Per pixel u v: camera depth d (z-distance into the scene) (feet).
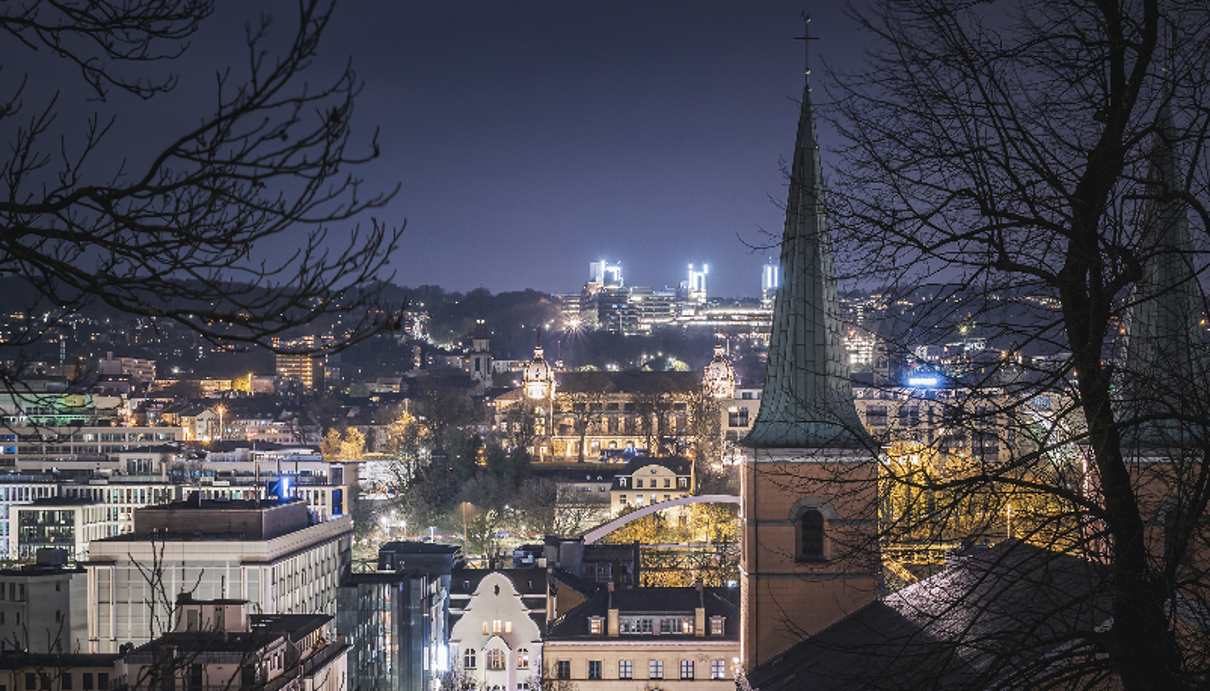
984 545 171.53
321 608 488.44
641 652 384.27
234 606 310.45
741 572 219.61
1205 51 74.18
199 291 51.75
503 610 456.04
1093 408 75.72
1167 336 81.61
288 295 51.34
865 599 207.21
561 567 563.48
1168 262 89.76
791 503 208.23
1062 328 79.41
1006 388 81.10
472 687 442.09
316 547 491.31
